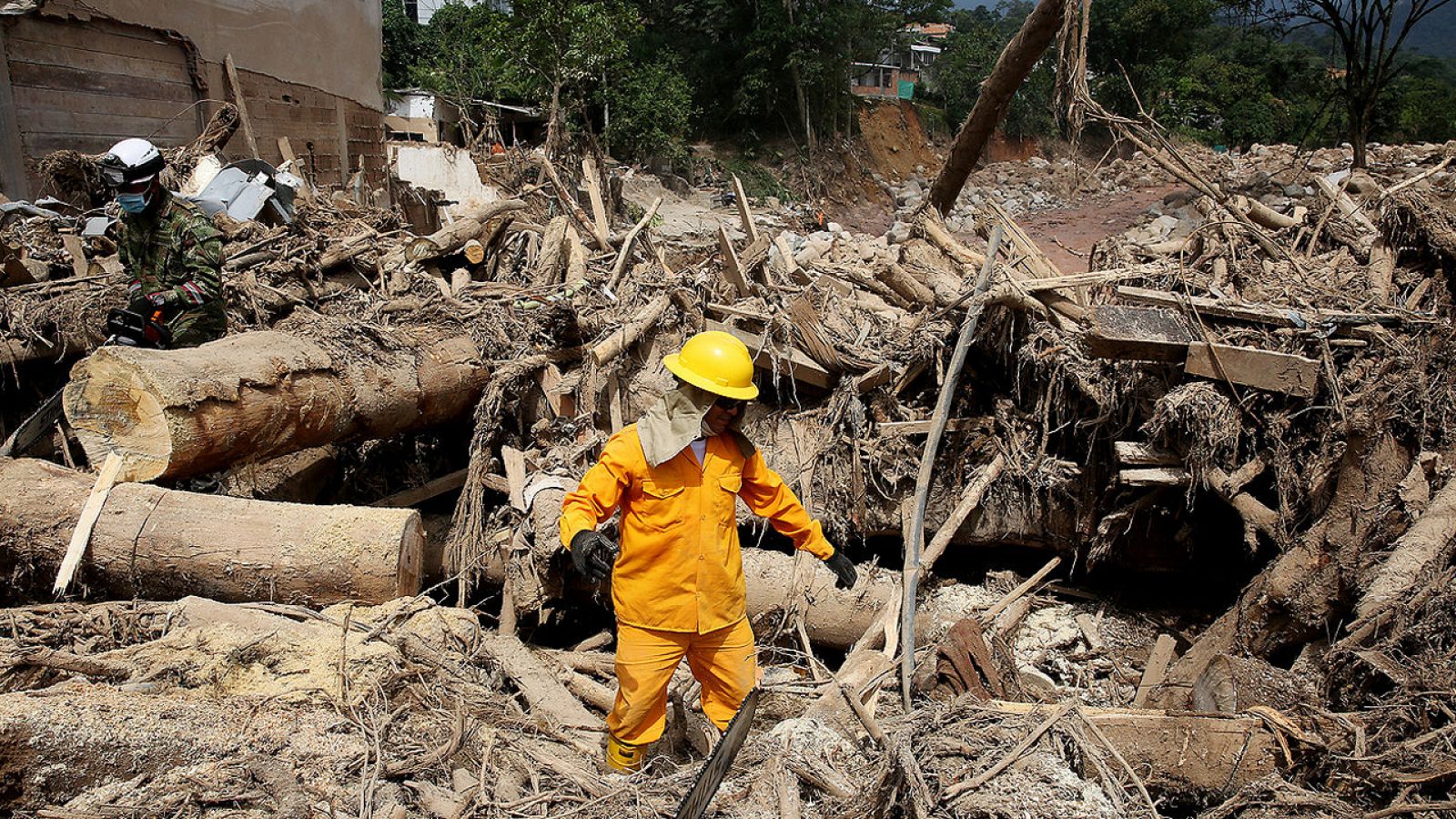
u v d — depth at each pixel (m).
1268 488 5.09
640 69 28.02
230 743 2.94
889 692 3.95
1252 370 4.59
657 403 3.28
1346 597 4.23
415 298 6.25
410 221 12.33
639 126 25.78
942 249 7.02
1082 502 5.52
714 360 3.20
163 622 3.51
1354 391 4.62
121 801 2.66
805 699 4.25
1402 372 4.54
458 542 5.07
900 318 6.32
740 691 3.51
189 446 4.02
